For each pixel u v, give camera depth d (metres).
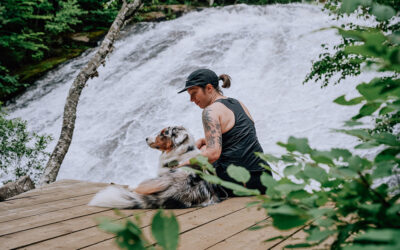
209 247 1.77
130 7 6.19
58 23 15.75
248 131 2.86
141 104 10.84
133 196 2.59
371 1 0.59
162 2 20.09
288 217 0.56
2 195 3.10
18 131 6.17
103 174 8.20
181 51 13.73
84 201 2.87
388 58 0.51
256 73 11.29
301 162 0.69
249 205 0.69
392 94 0.61
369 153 6.25
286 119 8.92
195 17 17.05
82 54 15.34
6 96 12.97
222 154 2.84
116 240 0.46
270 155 0.70
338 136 7.82
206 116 2.76
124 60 13.95
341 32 0.54
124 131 9.61
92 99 11.70
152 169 8.11
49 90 12.98
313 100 9.40
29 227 2.15
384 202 0.62
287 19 15.85
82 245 1.83
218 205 2.65
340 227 0.68
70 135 5.58
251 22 15.88
